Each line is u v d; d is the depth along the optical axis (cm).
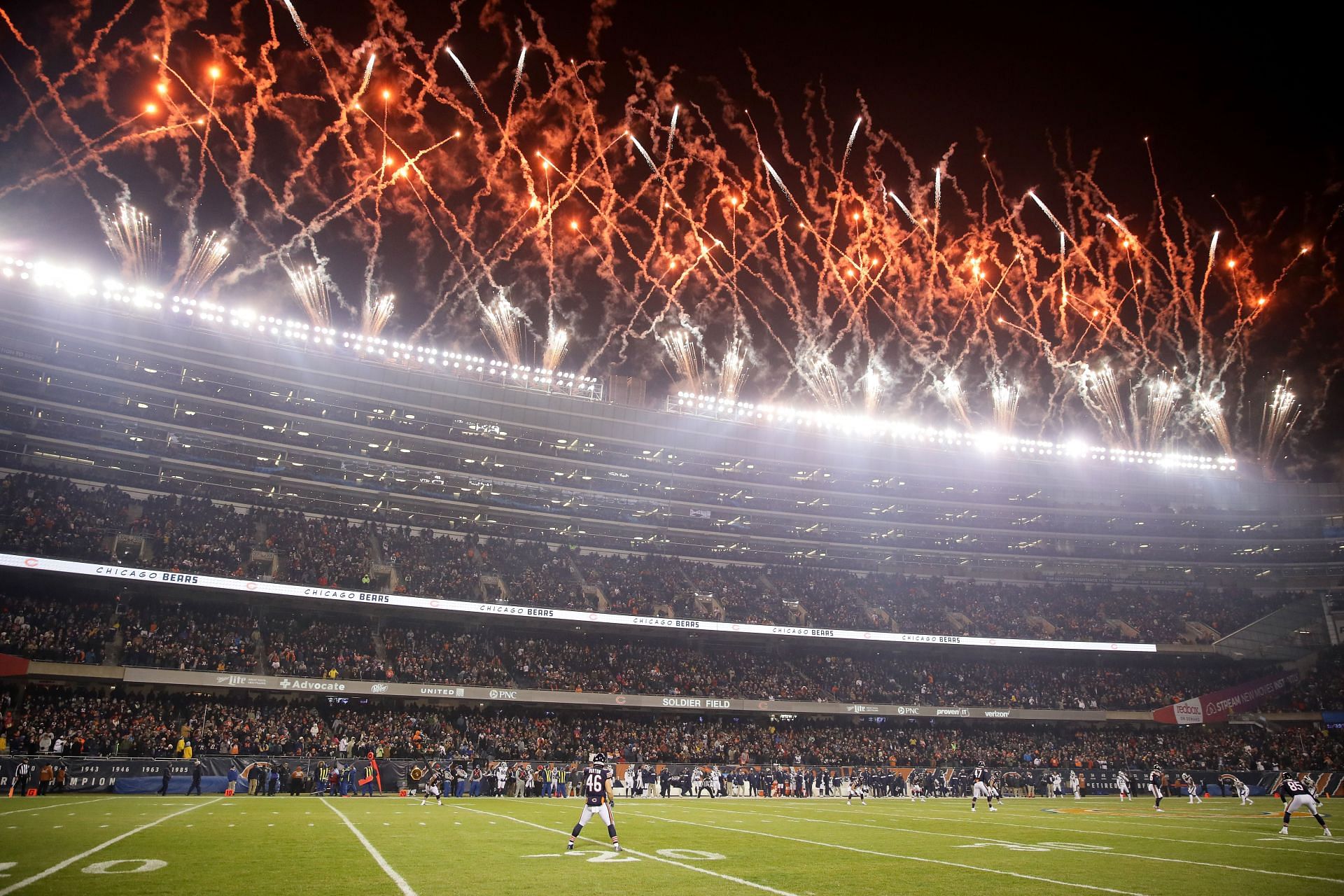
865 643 6419
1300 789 2683
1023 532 7469
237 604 5075
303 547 5388
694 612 6119
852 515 7244
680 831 2433
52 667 4056
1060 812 3747
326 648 4934
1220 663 7081
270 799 3516
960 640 6412
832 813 3462
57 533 4528
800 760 5412
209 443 5538
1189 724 6425
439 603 5178
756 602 6531
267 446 5688
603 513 6675
